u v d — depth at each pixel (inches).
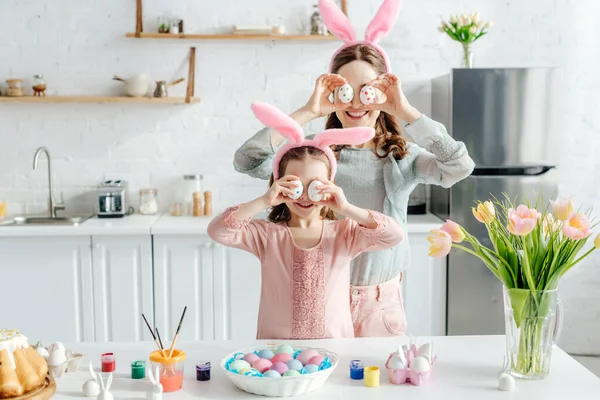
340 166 83.6
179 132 150.4
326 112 78.4
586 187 153.2
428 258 132.3
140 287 131.6
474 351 69.1
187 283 132.0
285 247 73.5
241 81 149.4
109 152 150.3
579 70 150.6
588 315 155.5
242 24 147.8
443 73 150.1
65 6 145.9
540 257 61.2
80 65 147.3
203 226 131.0
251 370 58.5
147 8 147.2
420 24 148.9
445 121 136.0
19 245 129.7
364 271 81.4
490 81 130.2
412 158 84.5
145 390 59.4
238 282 132.5
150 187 151.3
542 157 131.8
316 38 143.5
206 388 59.6
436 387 59.8
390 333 82.8
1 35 145.6
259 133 81.6
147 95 147.3
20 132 148.6
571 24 149.6
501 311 133.3
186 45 148.0
